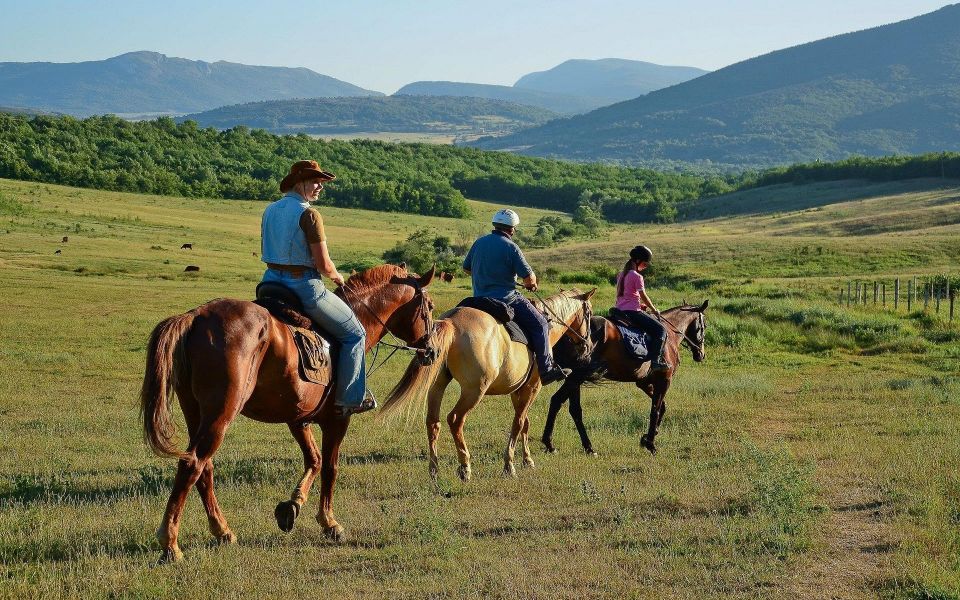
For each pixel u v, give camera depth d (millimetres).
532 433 13258
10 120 175625
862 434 12828
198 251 84062
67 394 16812
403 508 8469
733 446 12000
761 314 30844
